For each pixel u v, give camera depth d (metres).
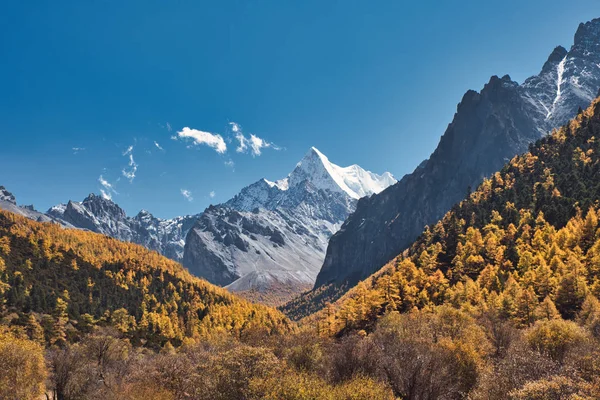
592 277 116.31
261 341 108.38
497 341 78.81
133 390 59.84
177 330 195.88
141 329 185.88
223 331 190.88
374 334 98.50
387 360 61.44
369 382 46.91
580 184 179.50
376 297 149.75
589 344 55.75
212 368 48.78
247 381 46.53
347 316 146.00
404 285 157.25
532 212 178.00
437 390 55.81
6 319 146.62
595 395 35.25
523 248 149.88
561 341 63.12
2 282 173.38
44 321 158.50
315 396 43.41
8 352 65.69
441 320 87.19
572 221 153.50
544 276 118.44
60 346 145.38
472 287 130.00
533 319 100.19
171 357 83.50
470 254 163.38
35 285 185.88
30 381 68.06
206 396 47.41
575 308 107.44
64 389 82.25
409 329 86.38
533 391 36.72
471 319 90.44
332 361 70.06
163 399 57.22
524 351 52.81
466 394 55.34
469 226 199.50
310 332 124.88
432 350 61.09
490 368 51.59
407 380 57.16
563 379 37.22
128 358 106.31
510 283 119.12
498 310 105.88
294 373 48.97
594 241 136.00
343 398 43.94
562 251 133.50
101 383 84.81
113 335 126.44
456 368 60.12
